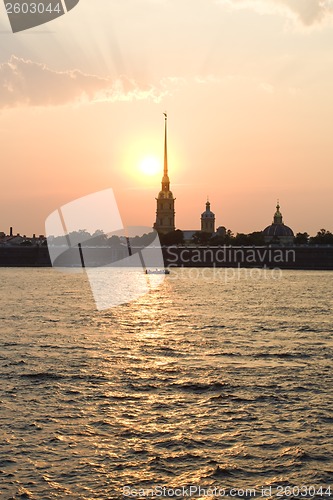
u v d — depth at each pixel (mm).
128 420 43188
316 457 36969
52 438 39469
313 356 65812
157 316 104500
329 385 52688
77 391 50406
